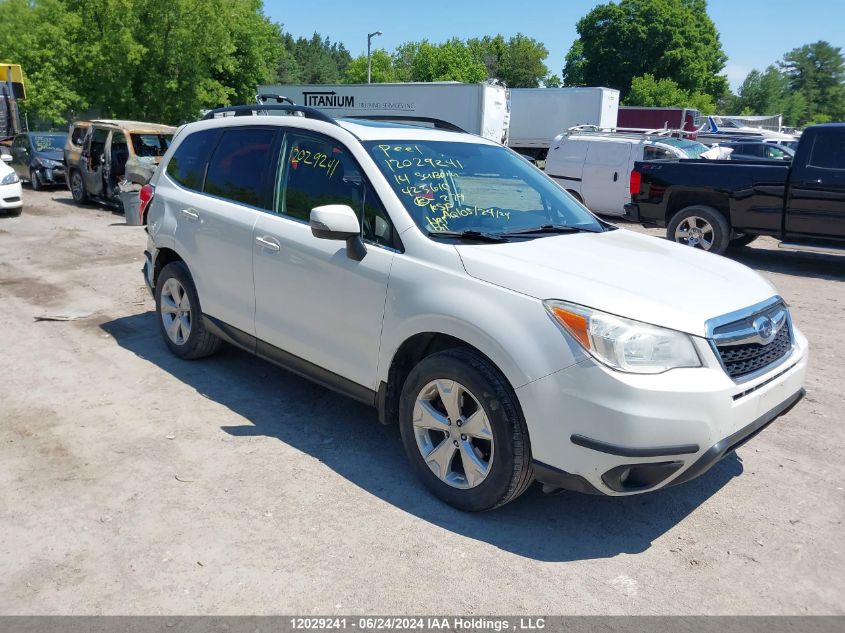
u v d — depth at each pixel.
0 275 8.66
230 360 5.65
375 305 3.74
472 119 25.92
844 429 4.73
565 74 74.38
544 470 3.17
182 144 5.54
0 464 3.91
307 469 3.94
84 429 4.37
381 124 4.49
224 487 3.72
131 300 7.52
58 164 18.31
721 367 3.11
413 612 2.82
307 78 139.50
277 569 3.06
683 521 3.56
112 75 28.11
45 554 3.13
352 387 4.00
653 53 63.84
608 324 3.01
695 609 2.90
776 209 10.02
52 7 27.70
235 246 4.65
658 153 14.69
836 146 9.46
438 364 3.45
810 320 7.55
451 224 3.84
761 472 4.11
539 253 3.57
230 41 31.38
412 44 70.06
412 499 3.66
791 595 3.01
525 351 3.13
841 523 3.58
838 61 126.06
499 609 2.85
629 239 4.22
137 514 3.45
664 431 2.96
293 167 4.44
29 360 5.59
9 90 23.69
